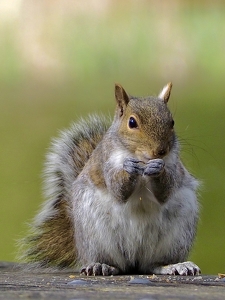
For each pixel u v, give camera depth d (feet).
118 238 33.01
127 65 85.92
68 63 86.58
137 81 83.51
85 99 77.46
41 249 36.83
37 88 81.35
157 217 33.01
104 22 91.50
